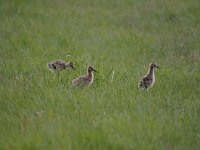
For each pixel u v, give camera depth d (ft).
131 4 121.08
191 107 57.00
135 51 83.51
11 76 66.95
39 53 79.25
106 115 52.54
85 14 110.22
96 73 67.10
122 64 73.72
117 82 64.28
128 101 57.26
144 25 102.22
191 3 120.37
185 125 51.37
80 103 55.98
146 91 61.93
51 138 46.01
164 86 64.85
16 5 115.96
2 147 44.91
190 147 46.42
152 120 51.37
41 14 107.76
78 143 45.27
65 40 87.20
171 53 82.99
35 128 48.83
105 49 83.66
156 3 120.88
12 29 93.71
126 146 44.70
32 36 89.30
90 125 49.57
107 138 45.68
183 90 63.41
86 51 81.61
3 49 80.89
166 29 98.63
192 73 71.61
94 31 96.12
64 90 59.72
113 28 99.40
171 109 56.08
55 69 69.00
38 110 54.08
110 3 122.21
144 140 46.52
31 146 44.55
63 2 122.01
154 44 88.17
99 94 59.21
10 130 49.16
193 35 92.27
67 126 48.96
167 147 45.78
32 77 65.72
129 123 49.57
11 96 57.98
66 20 103.86
